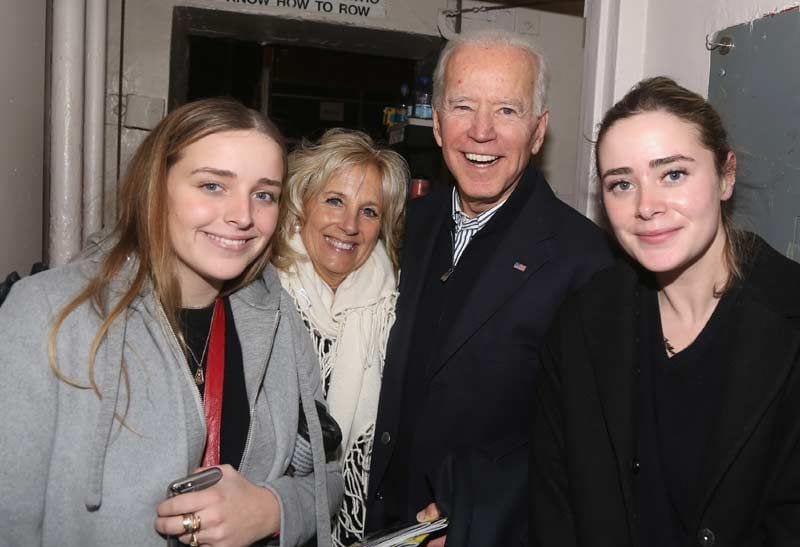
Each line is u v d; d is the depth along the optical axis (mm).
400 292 1870
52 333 1069
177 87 3117
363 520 1799
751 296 1172
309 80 4812
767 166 1521
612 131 1181
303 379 1375
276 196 1237
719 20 1711
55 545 1055
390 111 3195
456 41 1805
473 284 1744
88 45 2525
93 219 2527
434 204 1984
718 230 1209
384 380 1794
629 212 1184
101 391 1084
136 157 1202
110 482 1071
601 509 1243
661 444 1237
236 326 1316
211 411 1222
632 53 2090
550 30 3047
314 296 1822
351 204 1803
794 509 1114
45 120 2238
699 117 1145
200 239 1164
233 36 3227
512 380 1636
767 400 1101
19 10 1812
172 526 1061
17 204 1864
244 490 1159
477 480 1493
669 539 1237
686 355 1215
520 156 1737
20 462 1042
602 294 1365
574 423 1307
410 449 1736
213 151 1142
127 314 1145
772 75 1514
